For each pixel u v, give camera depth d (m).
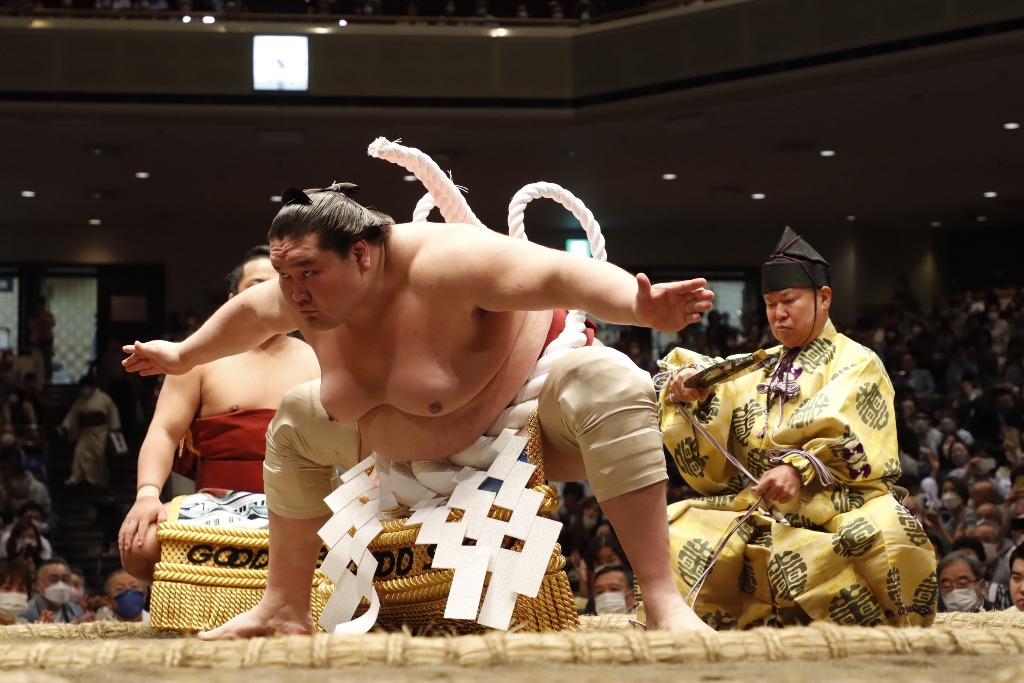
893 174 13.64
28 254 15.73
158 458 2.85
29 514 8.69
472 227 1.85
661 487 1.76
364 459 2.02
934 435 10.37
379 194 13.94
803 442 2.45
